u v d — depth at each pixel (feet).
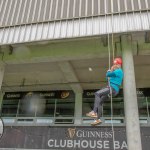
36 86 71.67
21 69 60.29
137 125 35.50
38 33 39.73
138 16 36.96
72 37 37.88
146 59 54.03
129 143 34.71
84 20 38.81
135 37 41.96
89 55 43.55
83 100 70.08
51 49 45.65
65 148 55.16
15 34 40.91
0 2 45.09
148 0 37.83
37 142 57.36
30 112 72.18
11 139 58.75
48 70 60.70
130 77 38.60
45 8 41.81
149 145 52.65
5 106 74.54
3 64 47.26
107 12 38.47
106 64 56.49
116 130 54.60
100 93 24.58
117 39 41.96
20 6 43.52
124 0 38.83
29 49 46.44
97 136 54.75
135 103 36.96
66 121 68.23
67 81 67.00
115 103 67.51
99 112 24.22
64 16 40.01
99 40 43.42
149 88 68.49
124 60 39.81
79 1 40.73
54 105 71.82
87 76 64.18
